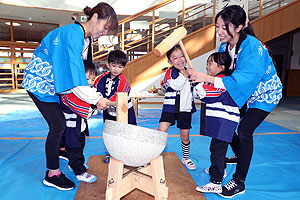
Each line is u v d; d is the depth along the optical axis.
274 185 1.43
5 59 7.74
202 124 1.34
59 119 1.29
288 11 4.65
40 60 1.22
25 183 1.40
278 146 2.20
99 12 1.11
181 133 1.67
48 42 1.18
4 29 7.66
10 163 1.70
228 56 1.30
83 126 1.42
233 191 1.27
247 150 1.25
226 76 1.17
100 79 1.81
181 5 6.63
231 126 1.23
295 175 1.57
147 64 5.03
